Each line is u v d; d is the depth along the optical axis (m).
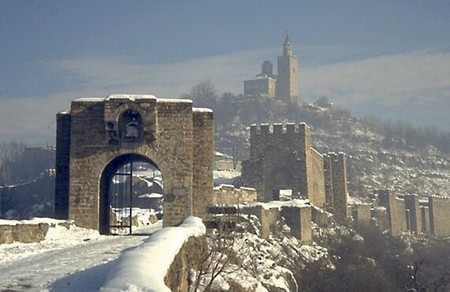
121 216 47.97
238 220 39.78
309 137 76.44
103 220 38.38
